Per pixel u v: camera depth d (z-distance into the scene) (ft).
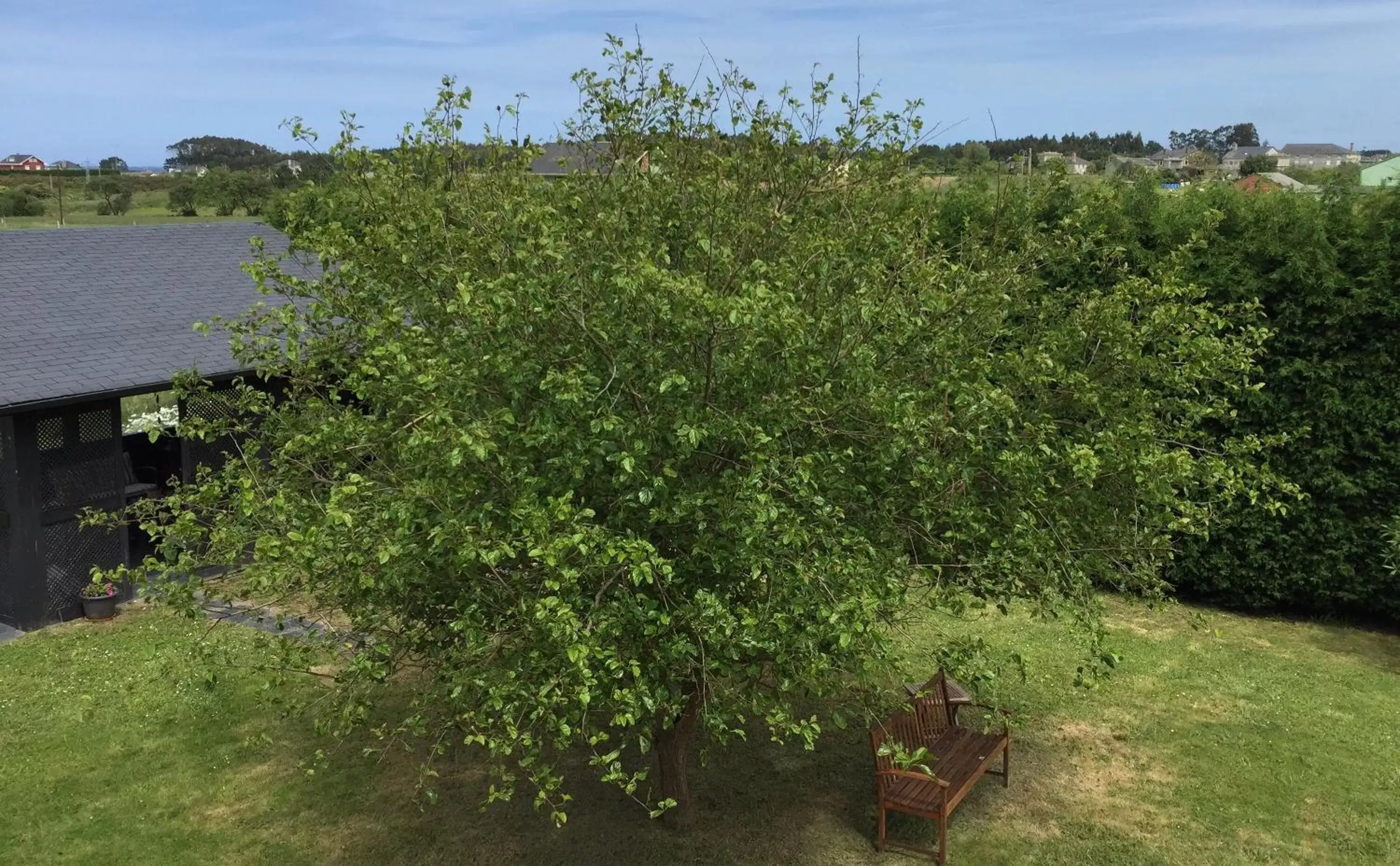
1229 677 27.45
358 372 15.69
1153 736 24.14
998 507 16.21
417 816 20.54
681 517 13.53
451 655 14.64
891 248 17.22
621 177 18.44
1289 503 30.99
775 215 17.84
